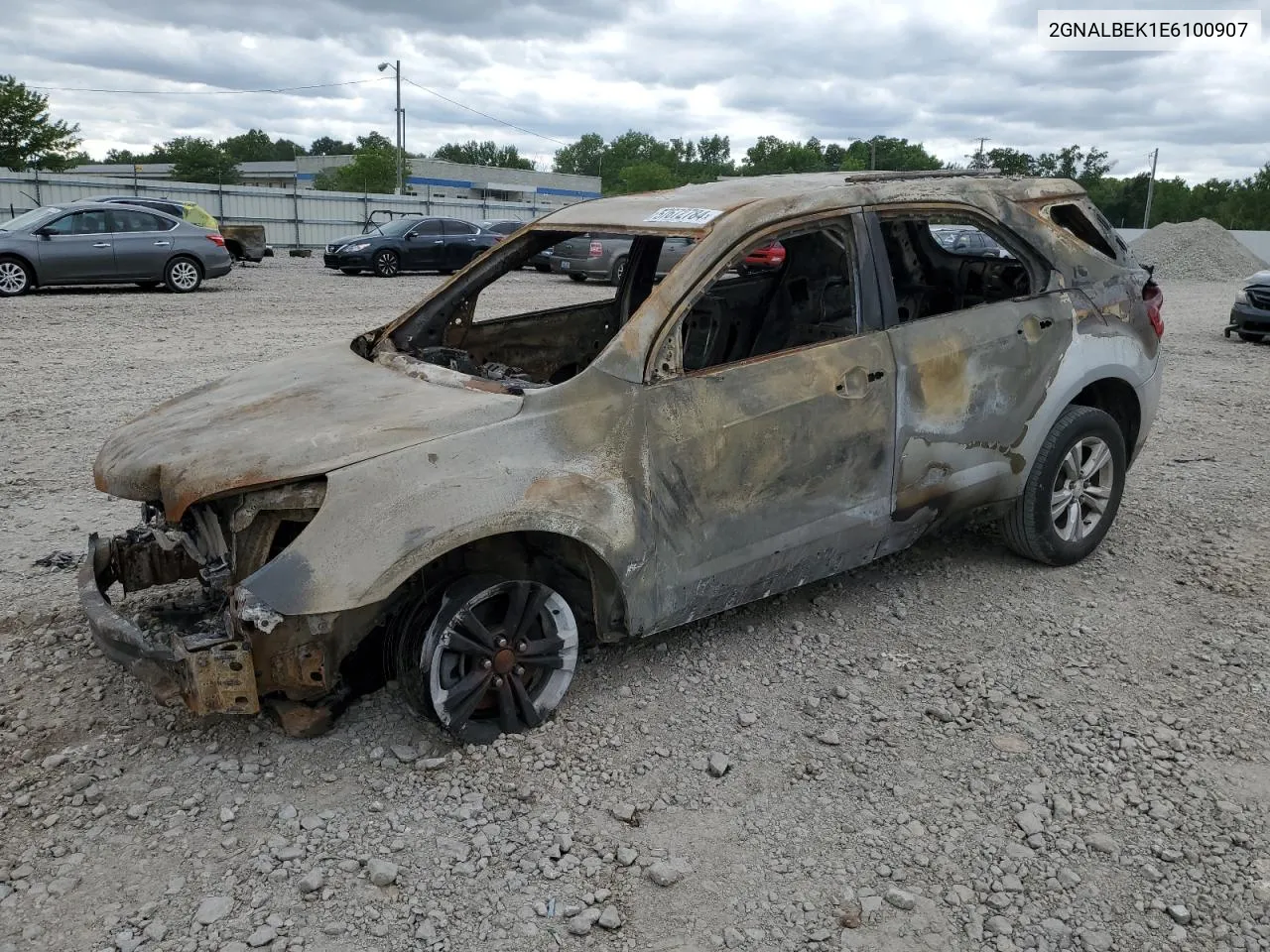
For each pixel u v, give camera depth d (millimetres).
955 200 4352
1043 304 4555
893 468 4102
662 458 3490
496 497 3133
